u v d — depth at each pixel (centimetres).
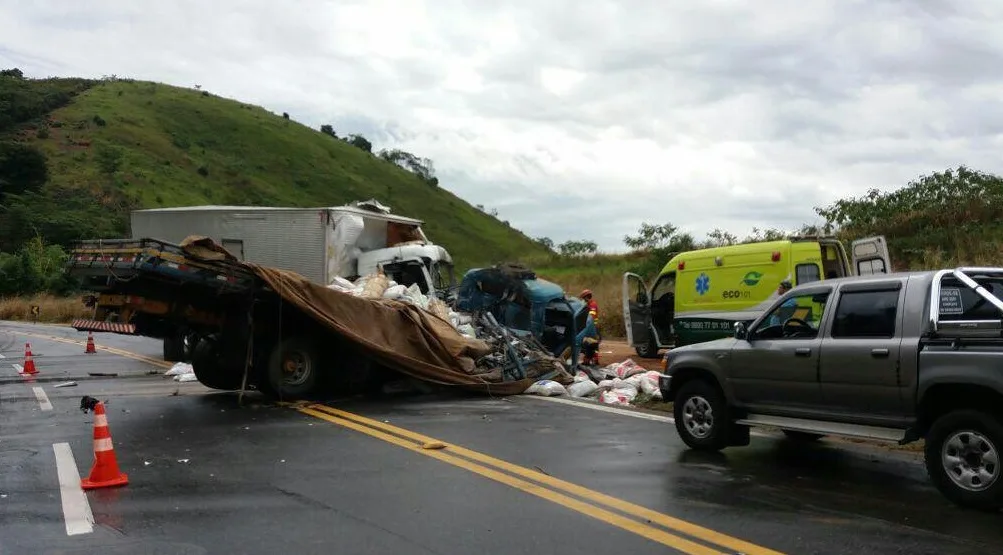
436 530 553
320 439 878
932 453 622
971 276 663
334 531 550
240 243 1886
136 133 9462
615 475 716
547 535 542
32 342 2475
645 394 1215
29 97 9512
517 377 1292
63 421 991
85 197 6556
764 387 765
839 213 2547
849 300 713
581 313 1555
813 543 524
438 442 850
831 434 709
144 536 539
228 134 11069
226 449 824
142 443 855
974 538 533
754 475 719
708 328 1484
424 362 1237
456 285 1981
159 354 2017
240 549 512
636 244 3738
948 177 2398
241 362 1152
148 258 1024
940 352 621
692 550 511
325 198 10125
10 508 605
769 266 1396
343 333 1160
